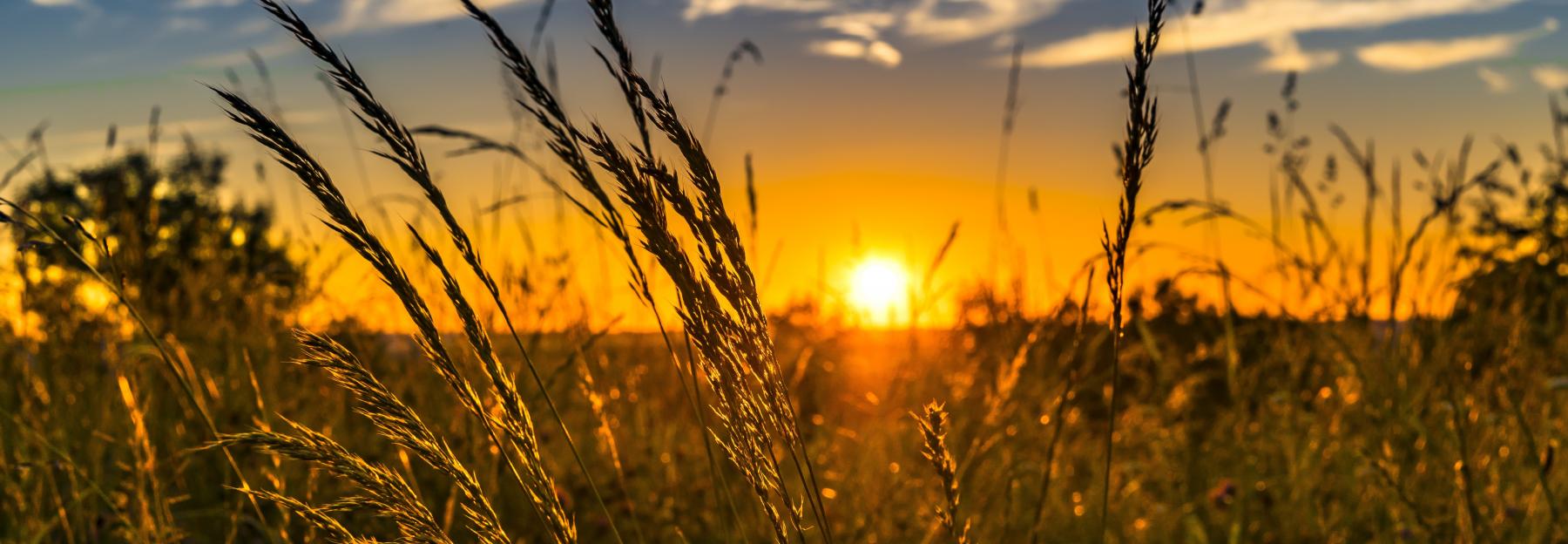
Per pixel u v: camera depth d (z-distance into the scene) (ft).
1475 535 8.57
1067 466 12.01
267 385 11.32
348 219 4.25
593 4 4.96
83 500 9.70
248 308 13.71
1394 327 11.28
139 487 7.82
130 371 9.61
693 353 5.99
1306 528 11.44
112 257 5.73
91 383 11.87
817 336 14.30
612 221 5.29
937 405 4.99
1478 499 9.55
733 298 4.37
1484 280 12.26
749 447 4.61
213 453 10.05
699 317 4.37
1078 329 6.73
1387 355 11.25
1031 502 11.73
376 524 8.25
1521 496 9.87
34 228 5.44
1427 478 10.55
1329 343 12.10
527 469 4.80
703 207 4.32
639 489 12.19
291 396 12.02
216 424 10.28
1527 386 10.91
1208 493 12.60
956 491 5.02
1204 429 14.64
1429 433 10.10
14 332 12.91
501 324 11.49
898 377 12.07
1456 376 10.89
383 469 4.80
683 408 14.20
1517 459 10.18
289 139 4.15
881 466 11.76
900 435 12.04
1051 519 11.67
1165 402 14.12
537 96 5.14
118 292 5.73
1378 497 10.68
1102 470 12.43
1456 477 9.49
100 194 12.72
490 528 4.79
